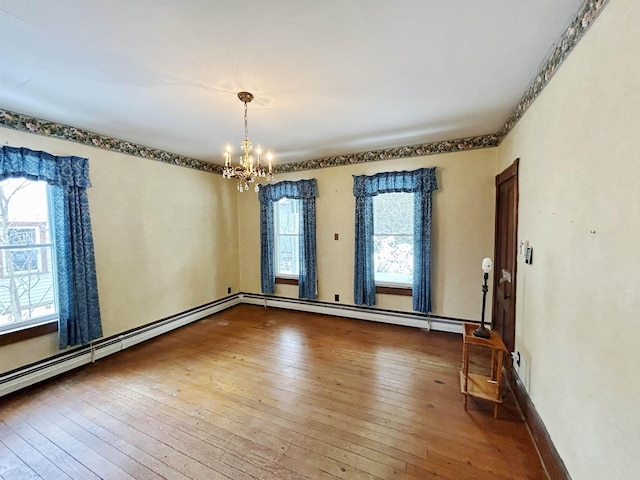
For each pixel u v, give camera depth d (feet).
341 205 14.43
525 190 7.46
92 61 5.90
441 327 12.62
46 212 9.36
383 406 7.51
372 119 9.35
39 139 8.90
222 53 5.67
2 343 8.15
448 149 12.04
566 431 4.92
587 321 4.33
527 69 6.34
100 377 9.18
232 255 17.06
